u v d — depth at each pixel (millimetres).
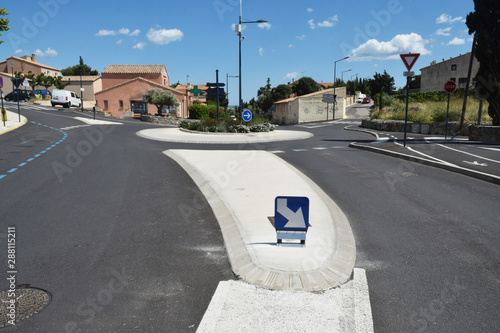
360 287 3803
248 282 3916
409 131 24641
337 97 54750
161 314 3428
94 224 5891
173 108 49906
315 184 8547
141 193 7855
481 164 10195
